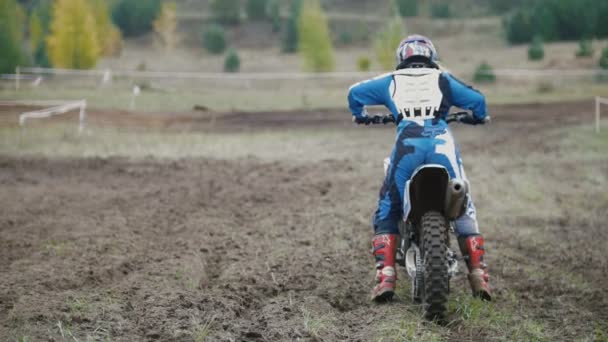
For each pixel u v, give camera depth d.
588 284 23.33
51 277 21.61
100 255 24.84
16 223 30.00
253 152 57.12
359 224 30.97
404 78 19.66
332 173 45.25
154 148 58.66
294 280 22.41
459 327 18.03
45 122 76.50
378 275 19.66
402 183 18.98
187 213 33.09
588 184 42.75
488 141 65.00
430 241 17.61
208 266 24.36
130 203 35.16
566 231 31.14
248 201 36.31
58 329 16.73
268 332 17.31
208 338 16.56
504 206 35.56
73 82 163.00
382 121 20.78
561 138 66.44
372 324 18.11
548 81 178.00
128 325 17.33
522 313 19.84
